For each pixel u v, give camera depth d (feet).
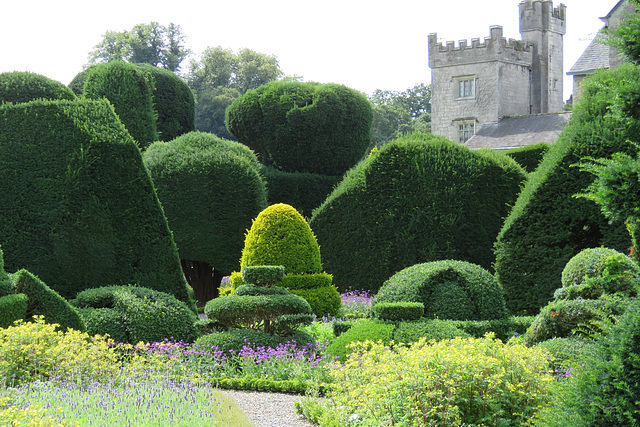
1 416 15.97
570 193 36.78
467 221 48.85
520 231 38.04
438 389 19.01
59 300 29.76
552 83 169.99
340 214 52.47
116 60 61.57
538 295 37.06
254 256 43.73
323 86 84.07
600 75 36.37
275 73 175.01
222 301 31.45
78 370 23.67
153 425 18.56
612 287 24.61
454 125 160.66
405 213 50.01
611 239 35.81
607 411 12.49
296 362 28.02
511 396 18.85
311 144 83.30
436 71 163.02
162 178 54.03
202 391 23.39
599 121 36.78
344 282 51.88
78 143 37.68
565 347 24.11
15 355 23.47
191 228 53.72
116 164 38.42
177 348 29.35
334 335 34.32
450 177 49.16
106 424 18.20
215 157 55.06
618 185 18.60
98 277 37.06
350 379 22.49
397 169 50.62
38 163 37.65
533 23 167.22
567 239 36.88
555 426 13.48
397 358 22.15
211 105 148.56
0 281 28.86
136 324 31.76
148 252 38.86
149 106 62.03
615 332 13.14
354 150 85.25
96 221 37.27
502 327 31.42
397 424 18.11
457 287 33.01
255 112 85.15
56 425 15.94
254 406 23.29
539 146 66.64
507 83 157.89
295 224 44.01
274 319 32.53
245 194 55.16
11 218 36.86
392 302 31.14
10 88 50.11
